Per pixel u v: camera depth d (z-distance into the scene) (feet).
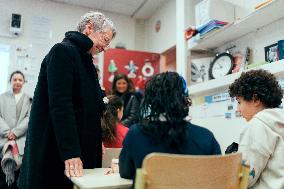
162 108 3.35
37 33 14.78
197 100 9.99
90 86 5.06
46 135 4.65
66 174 4.13
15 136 10.02
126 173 3.48
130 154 3.36
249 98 4.63
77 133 4.54
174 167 2.86
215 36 9.11
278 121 4.12
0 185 10.12
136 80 14.85
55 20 15.25
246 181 3.42
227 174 3.15
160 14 15.56
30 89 14.20
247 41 8.85
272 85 4.60
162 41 15.15
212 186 3.03
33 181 4.53
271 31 7.99
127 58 14.96
